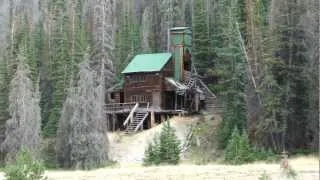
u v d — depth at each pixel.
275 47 52.19
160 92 64.69
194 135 57.38
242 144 47.94
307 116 50.72
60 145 50.59
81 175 40.12
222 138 53.66
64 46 64.06
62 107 56.62
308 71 50.28
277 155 47.84
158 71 64.88
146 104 65.06
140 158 54.56
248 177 34.56
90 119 50.41
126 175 38.69
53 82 65.06
